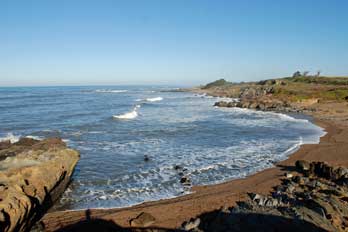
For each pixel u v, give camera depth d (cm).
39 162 1345
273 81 10788
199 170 1838
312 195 1293
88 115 4716
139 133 3139
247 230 963
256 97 7544
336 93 6769
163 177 1714
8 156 1455
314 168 1722
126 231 1078
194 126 3634
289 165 1923
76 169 1855
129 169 1864
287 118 4409
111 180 1664
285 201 1255
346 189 1405
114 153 2267
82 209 1291
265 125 3722
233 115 4859
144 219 1156
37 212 1156
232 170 1836
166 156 2184
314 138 2831
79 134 3075
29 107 5897
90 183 1614
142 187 1557
